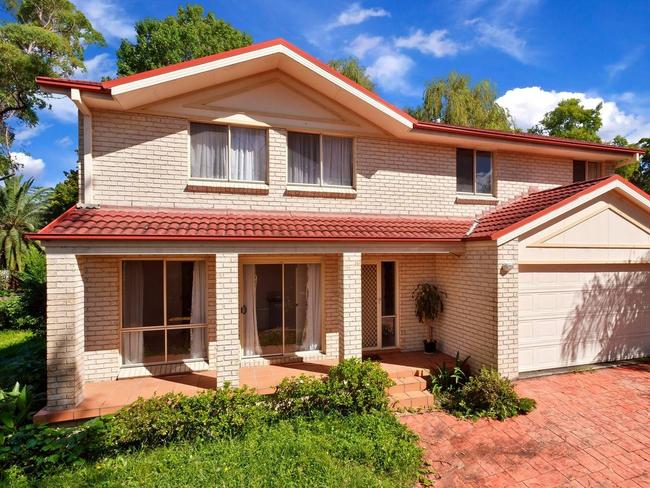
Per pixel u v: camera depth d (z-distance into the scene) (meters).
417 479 5.36
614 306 10.11
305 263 9.86
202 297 8.99
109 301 8.22
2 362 10.47
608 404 7.69
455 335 9.88
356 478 5.12
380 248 8.72
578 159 12.84
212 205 9.12
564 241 9.13
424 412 7.52
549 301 9.38
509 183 11.85
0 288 24.36
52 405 6.64
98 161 8.34
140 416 5.89
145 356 8.62
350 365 7.58
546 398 7.95
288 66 9.24
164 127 8.77
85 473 5.24
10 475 5.11
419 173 10.86
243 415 6.38
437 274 10.73
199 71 8.05
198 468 5.30
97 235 6.64
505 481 5.36
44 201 27.97
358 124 10.22
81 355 7.19
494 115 24.50
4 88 22.22
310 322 9.91
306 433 6.31
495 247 8.45
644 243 9.93
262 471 5.23
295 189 9.70
